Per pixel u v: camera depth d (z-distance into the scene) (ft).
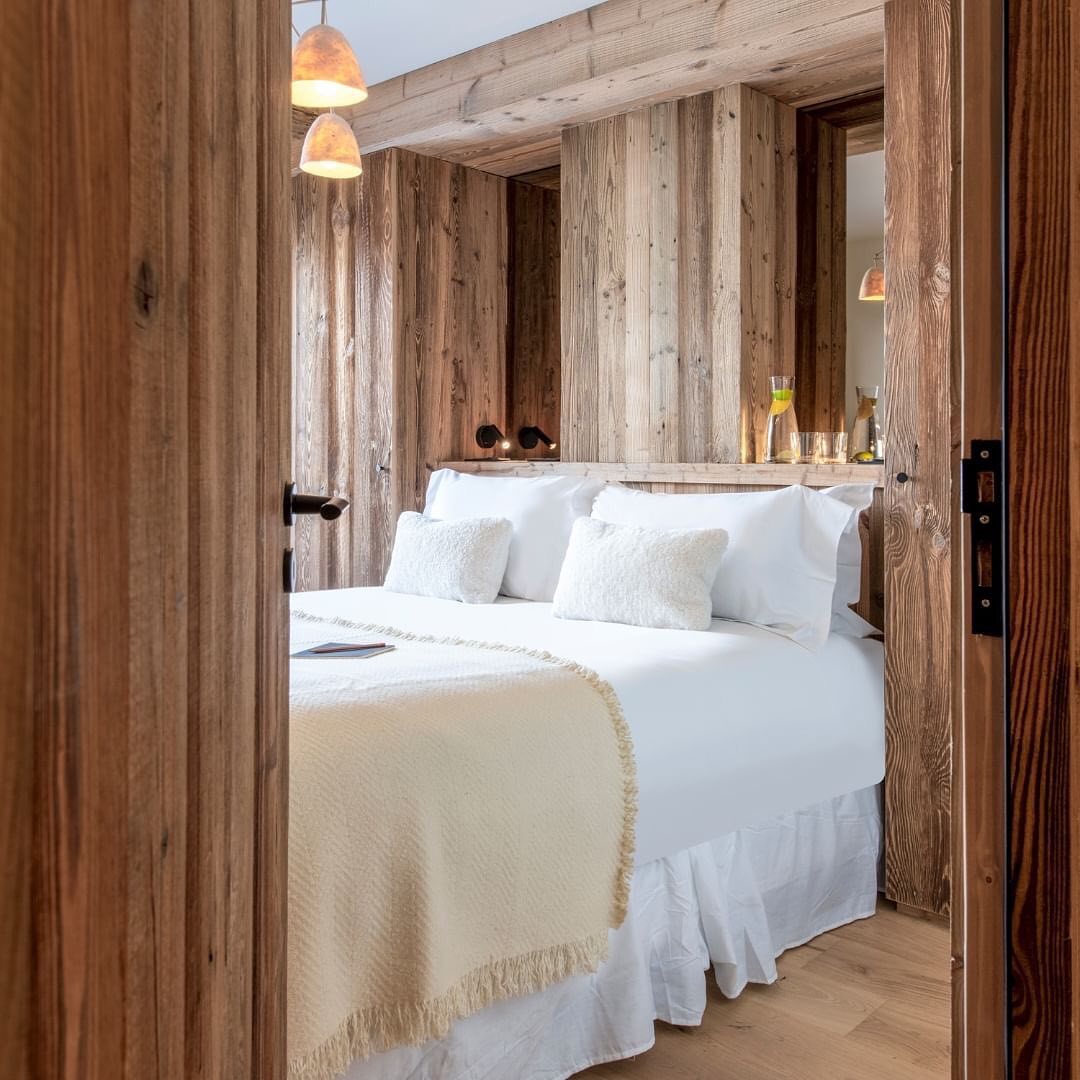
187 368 2.04
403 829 5.25
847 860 8.73
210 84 2.16
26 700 1.46
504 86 11.96
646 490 11.63
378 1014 5.11
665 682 7.27
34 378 1.47
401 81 13.10
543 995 6.00
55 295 1.51
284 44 2.91
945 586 8.66
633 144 12.16
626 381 12.32
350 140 8.79
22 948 1.46
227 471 2.34
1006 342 2.76
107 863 1.70
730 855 7.47
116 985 1.74
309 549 15.08
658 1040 6.71
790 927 8.13
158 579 1.90
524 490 11.53
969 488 2.87
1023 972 2.76
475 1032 5.61
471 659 7.27
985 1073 2.88
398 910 5.21
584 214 12.68
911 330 8.86
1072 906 2.68
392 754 5.35
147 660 1.85
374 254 13.96
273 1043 2.86
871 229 15.08
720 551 8.98
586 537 9.74
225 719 2.35
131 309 1.76
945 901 8.68
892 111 8.98
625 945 6.44
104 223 1.65
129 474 1.76
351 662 7.09
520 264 15.28
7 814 1.42
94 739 1.65
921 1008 7.14
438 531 11.21
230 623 2.39
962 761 3.01
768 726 7.76
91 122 1.61
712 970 7.79
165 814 1.95
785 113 11.82
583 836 6.14
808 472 10.02
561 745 6.17
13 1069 1.45
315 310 14.90
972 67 2.85
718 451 11.46
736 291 11.27
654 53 10.57
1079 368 2.68
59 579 1.54
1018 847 2.76
